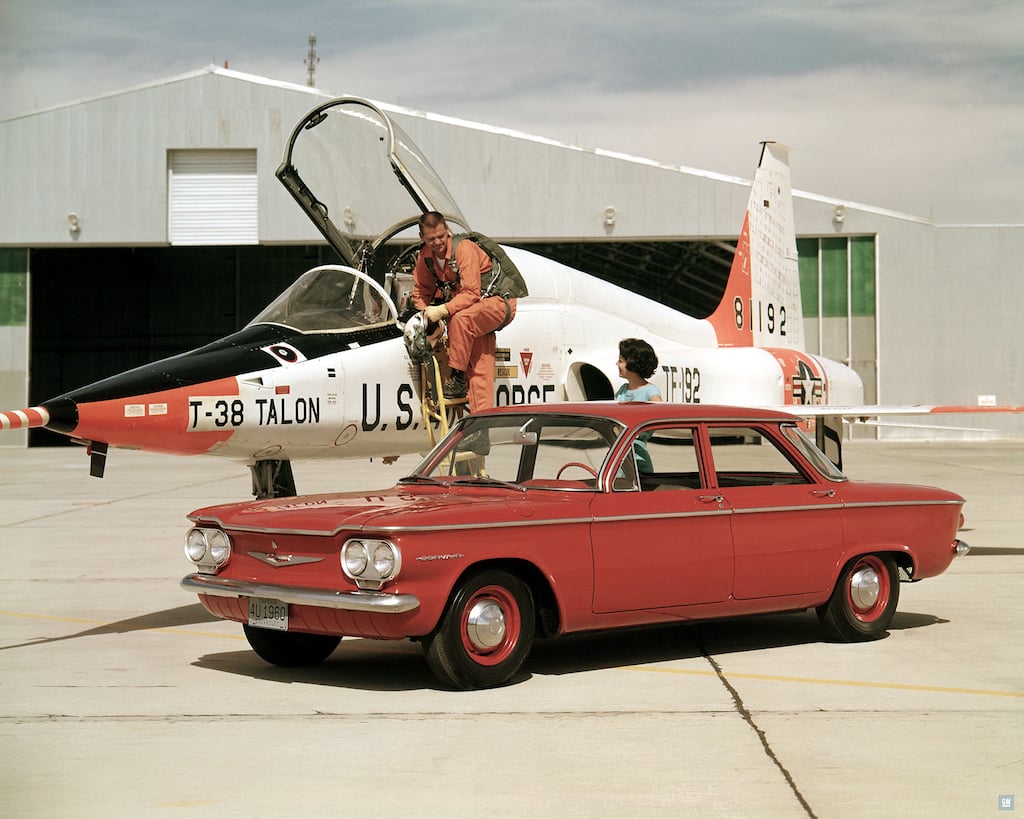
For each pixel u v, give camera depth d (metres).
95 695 6.22
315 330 9.63
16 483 23.75
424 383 9.92
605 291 13.42
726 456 7.38
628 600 6.65
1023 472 25.45
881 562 7.77
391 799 4.48
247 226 37.47
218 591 6.59
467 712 5.82
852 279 40.56
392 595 5.88
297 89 37.03
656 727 5.53
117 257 49.19
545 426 7.18
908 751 5.13
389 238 10.59
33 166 37.72
